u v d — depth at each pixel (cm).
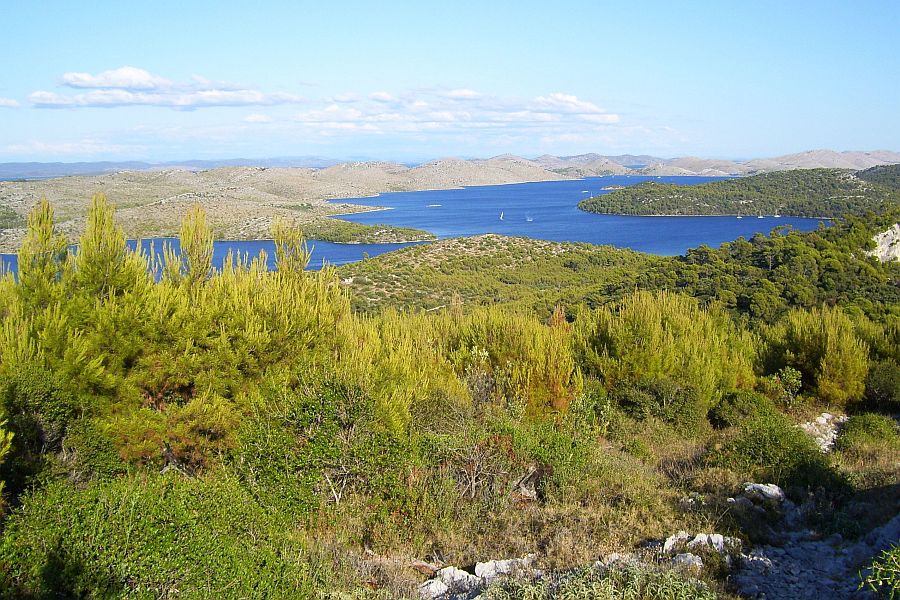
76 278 884
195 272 1053
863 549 725
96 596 450
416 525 761
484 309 1683
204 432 853
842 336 1727
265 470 757
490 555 720
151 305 896
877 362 1748
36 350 786
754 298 3219
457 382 1136
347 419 800
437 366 1200
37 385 703
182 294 964
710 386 1536
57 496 520
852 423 1430
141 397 857
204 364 904
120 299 881
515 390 1219
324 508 742
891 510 845
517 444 899
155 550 486
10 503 635
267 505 709
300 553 597
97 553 472
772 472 1000
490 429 933
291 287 1057
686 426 1409
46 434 705
